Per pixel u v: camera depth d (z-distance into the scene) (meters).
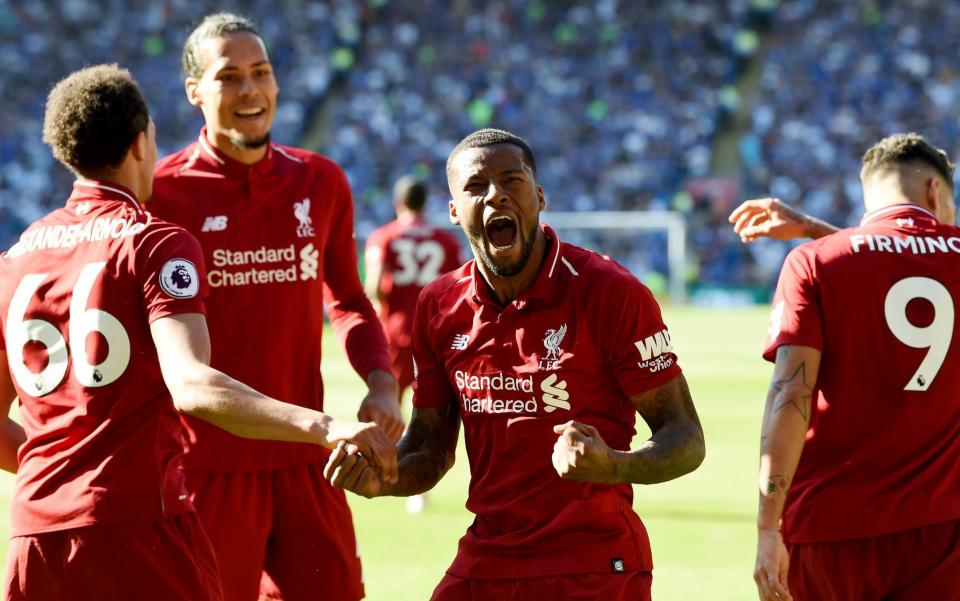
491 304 3.32
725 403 11.88
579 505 3.23
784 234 3.99
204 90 4.17
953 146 26.41
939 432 3.35
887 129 26.84
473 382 3.33
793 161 26.39
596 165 26.88
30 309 3.19
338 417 11.11
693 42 29.58
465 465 9.09
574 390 3.24
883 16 29.36
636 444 9.19
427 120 28.36
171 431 3.18
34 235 3.29
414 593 5.70
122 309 3.10
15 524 3.16
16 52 29.25
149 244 3.12
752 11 30.06
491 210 3.15
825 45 28.95
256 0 31.03
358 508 7.66
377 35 30.55
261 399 2.93
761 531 3.27
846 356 3.38
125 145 3.27
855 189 25.77
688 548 6.44
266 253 4.20
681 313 22.14
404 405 11.98
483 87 29.05
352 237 4.53
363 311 4.51
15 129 27.28
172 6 30.55
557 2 30.73
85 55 29.41
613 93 28.53
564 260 3.32
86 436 3.09
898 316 3.35
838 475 3.37
